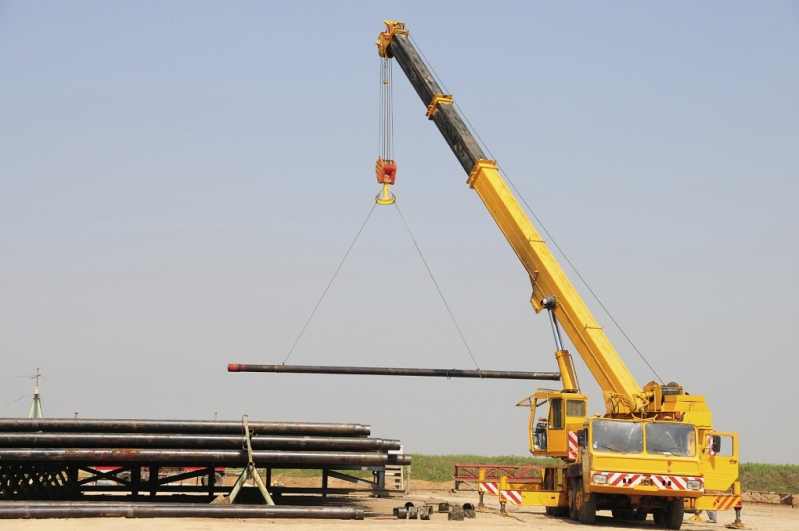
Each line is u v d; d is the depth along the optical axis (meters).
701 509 23.84
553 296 25.62
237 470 46.06
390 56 35.59
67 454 23.23
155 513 21.34
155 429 24.47
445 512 26.30
